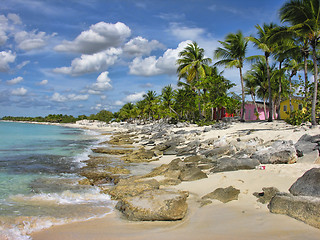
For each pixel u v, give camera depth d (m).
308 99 22.77
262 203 6.09
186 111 51.19
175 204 6.11
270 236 4.23
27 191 8.65
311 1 17.61
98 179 10.92
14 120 167.00
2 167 12.81
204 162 12.56
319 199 5.06
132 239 4.68
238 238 4.27
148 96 69.56
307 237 4.09
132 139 32.78
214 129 25.83
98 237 4.87
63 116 140.88
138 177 10.73
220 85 36.09
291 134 15.05
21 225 5.52
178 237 4.62
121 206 6.72
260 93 39.50
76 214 6.41
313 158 9.31
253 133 18.47
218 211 5.98
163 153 17.98
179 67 37.88
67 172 12.02
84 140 32.62
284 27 21.31
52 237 4.95
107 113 114.75
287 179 7.48
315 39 17.83
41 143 26.70
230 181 8.18
